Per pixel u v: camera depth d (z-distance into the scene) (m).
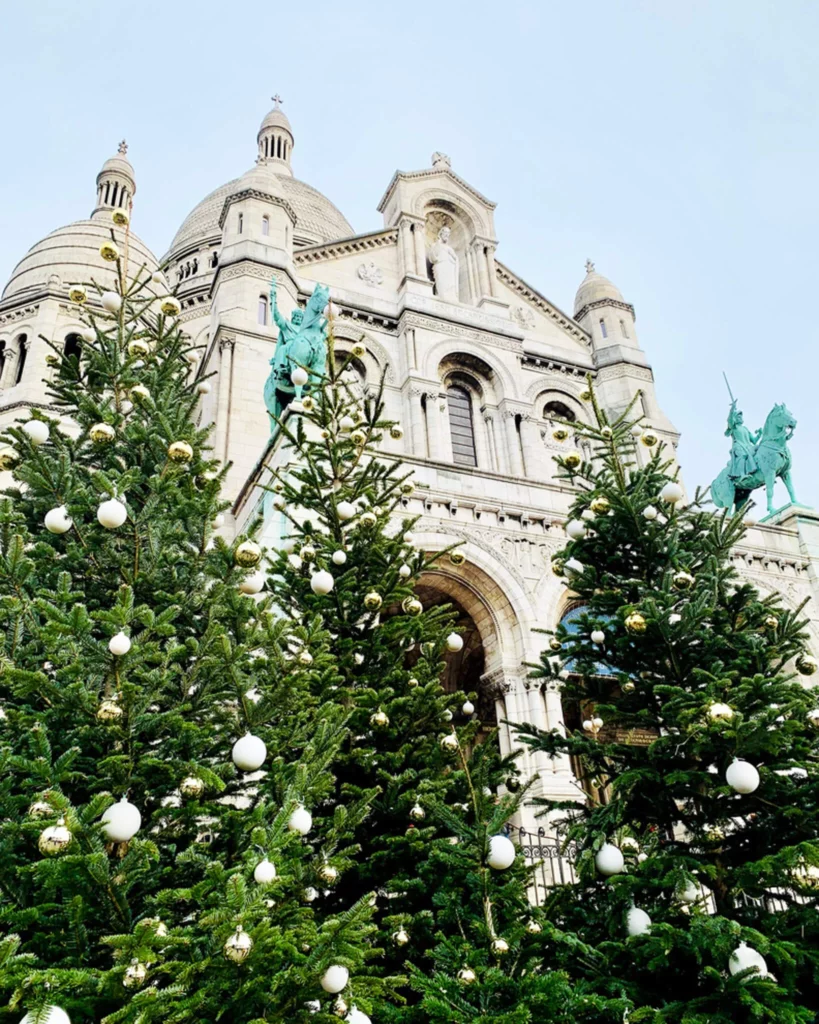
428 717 9.44
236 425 23.33
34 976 4.61
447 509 17.78
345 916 5.85
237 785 7.95
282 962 5.80
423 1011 6.75
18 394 31.05
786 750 8.48
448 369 28.67
